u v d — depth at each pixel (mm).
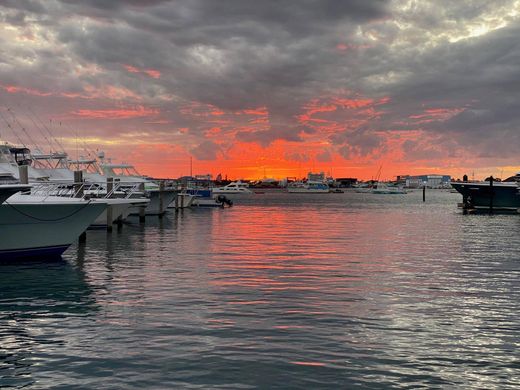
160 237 36312
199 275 20344
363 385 9445
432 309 14898
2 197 22250
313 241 34094
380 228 46062
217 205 89500
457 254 27312
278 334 12336
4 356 10898
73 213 24859
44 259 24766
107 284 18500
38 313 14383
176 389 9234
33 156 41938
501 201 73312
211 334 12320
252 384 9461
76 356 10875
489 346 11648
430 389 9305
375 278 19844
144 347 11398
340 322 13422
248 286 18062
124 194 42344
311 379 9695
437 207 100000
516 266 23109
